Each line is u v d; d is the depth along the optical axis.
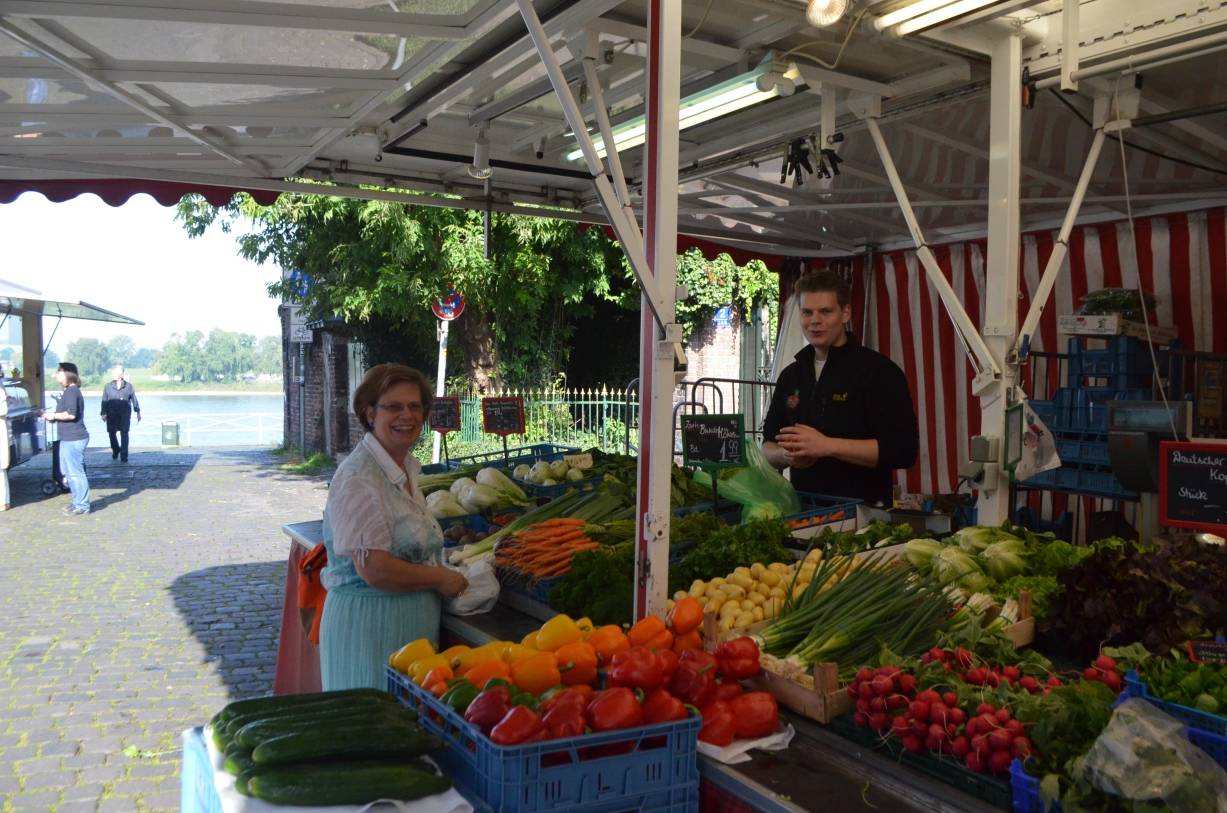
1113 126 3.98
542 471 5.77
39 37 3.36
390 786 1.99
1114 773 1.84
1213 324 6.77
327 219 15.32
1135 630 2.75
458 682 2.37
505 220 15.99
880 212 7.82
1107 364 5.85
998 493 4.02
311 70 3.94
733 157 6.04
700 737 2.38
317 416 21.81
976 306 8.49
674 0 2.77
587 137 2.72
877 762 2.27
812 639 2.74
